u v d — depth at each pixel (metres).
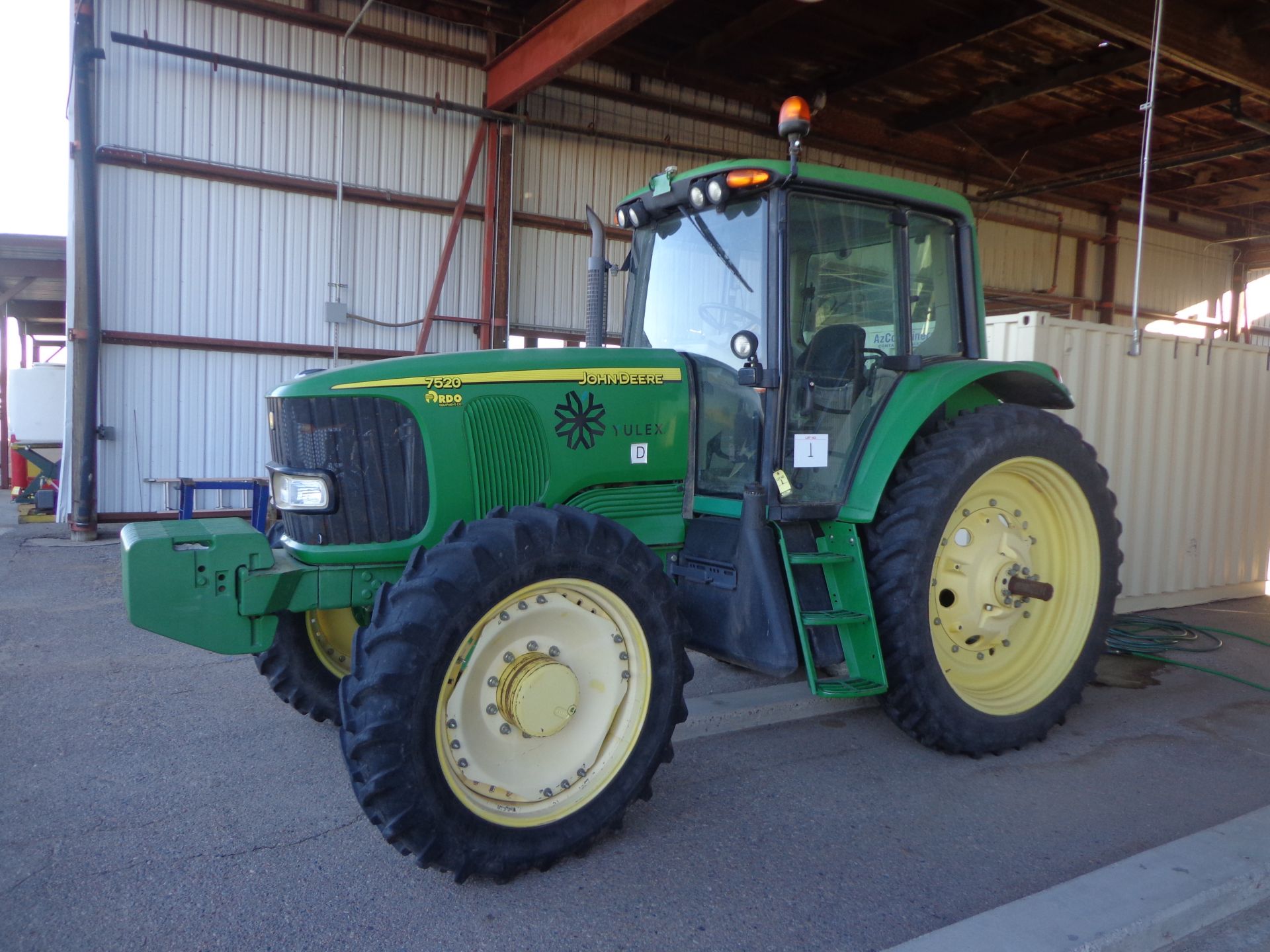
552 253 10.58
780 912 2.46
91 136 8.15
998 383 4.05
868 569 3.47
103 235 8.44
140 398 8.73
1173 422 5.94
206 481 7.72
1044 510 3.97
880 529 3.45
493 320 10.10
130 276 8.58
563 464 3.19
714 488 3.49
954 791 3.29
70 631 5.25
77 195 8.20
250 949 2.24
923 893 2.57
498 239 10.02
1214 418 6.19
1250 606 6.36
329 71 9.12
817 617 3.26
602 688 2.80
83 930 2.29
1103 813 3.12
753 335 3.17
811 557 3.28
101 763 3.37
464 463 3.03
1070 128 12.77
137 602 2.64
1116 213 15.53
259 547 2.78
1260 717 4.16
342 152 9.27
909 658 3.36
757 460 3.33
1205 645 5.33
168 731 3.71
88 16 8.02
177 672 4.52
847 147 12.63
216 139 8.77
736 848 2.83
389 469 2.97
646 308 3.88
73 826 2.87
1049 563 3.99
